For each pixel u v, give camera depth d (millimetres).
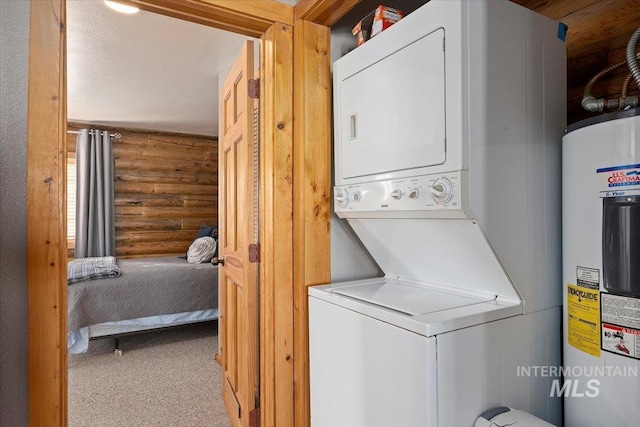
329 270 1659
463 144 1066
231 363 2260
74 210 5059
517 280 1215
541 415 1266
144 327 3609
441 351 1038
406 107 1235
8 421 1093
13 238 1103
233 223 2180
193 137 5793
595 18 1439
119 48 2793
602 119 1092
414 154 1203
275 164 1603
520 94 1211
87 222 4957
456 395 1061
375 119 1369
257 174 1807
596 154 1108
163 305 3629
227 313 2393
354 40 1795
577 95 1500
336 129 1590
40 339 1126
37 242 1124
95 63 3076
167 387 2809
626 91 1301
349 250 1762
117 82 3512
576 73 1503
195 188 5805
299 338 1602
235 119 2121
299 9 1582
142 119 4883
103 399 2623
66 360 1186
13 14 1112
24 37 1121
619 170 1046
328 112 1653
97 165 5023
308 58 1604
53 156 1147
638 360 1020
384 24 1416
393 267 1677
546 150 1294
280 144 1607
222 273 2604
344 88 1541
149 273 3684
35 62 1127
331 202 1700
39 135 1130
